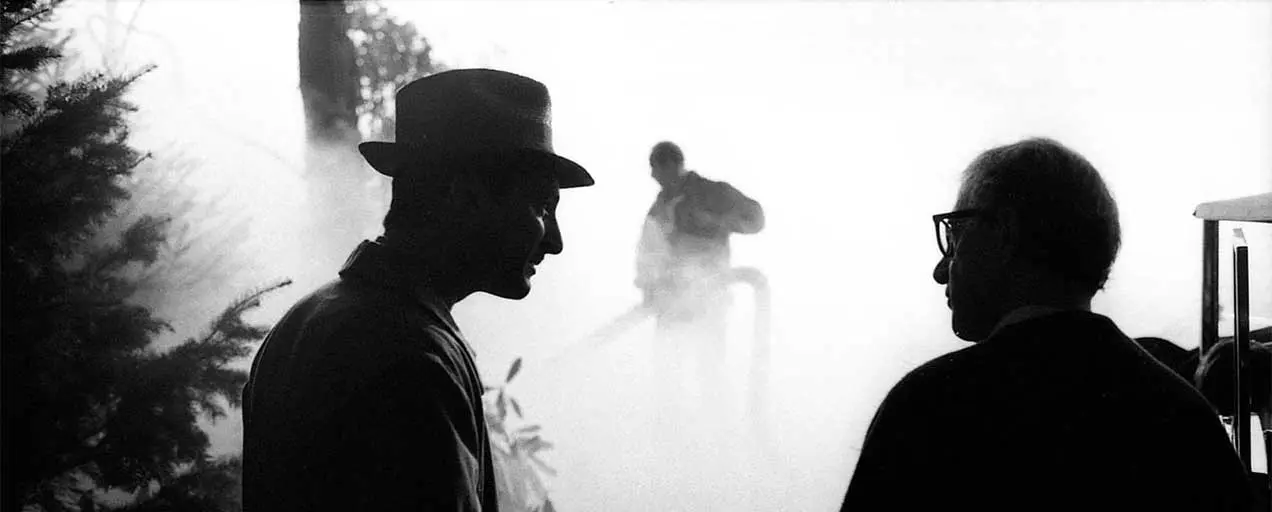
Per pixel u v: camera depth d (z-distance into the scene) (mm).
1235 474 1321
